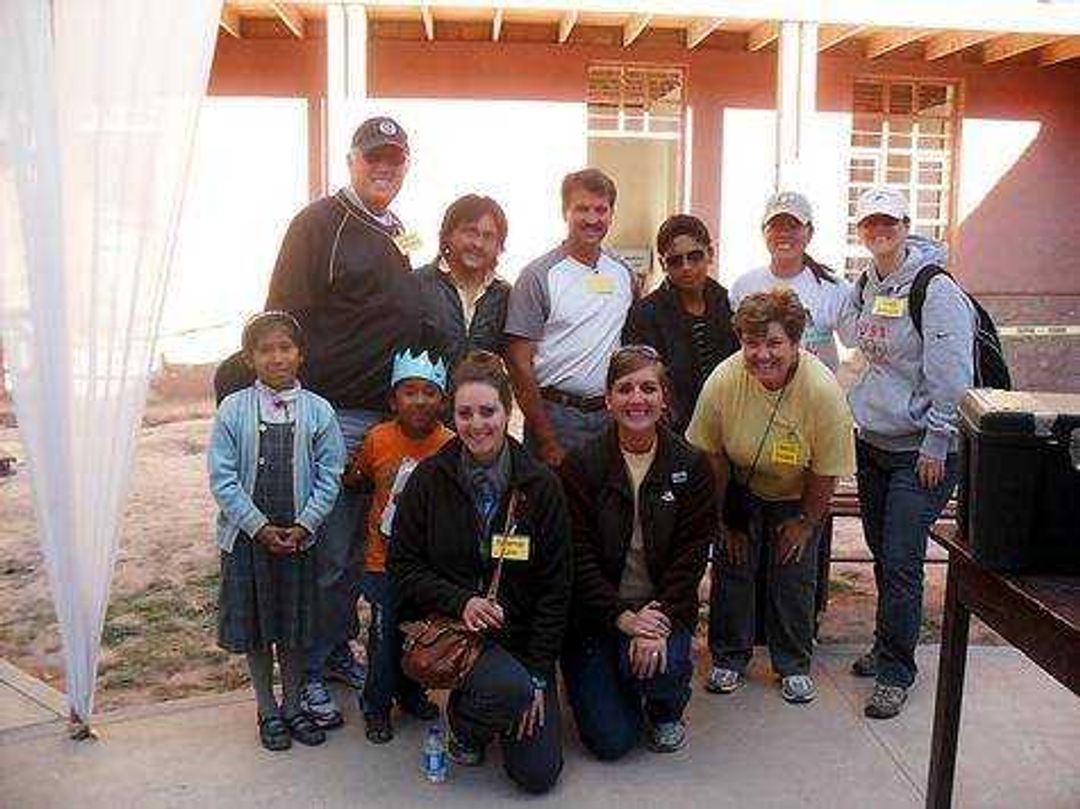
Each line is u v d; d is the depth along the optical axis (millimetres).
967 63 10062
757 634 3832
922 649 4125
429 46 9508
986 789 3082
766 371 3301
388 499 3375
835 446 3414
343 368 3471
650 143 13266
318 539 3283
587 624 3277
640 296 4008
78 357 3137
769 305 3277
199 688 3865
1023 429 2293
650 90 9977
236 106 9445
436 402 3367
